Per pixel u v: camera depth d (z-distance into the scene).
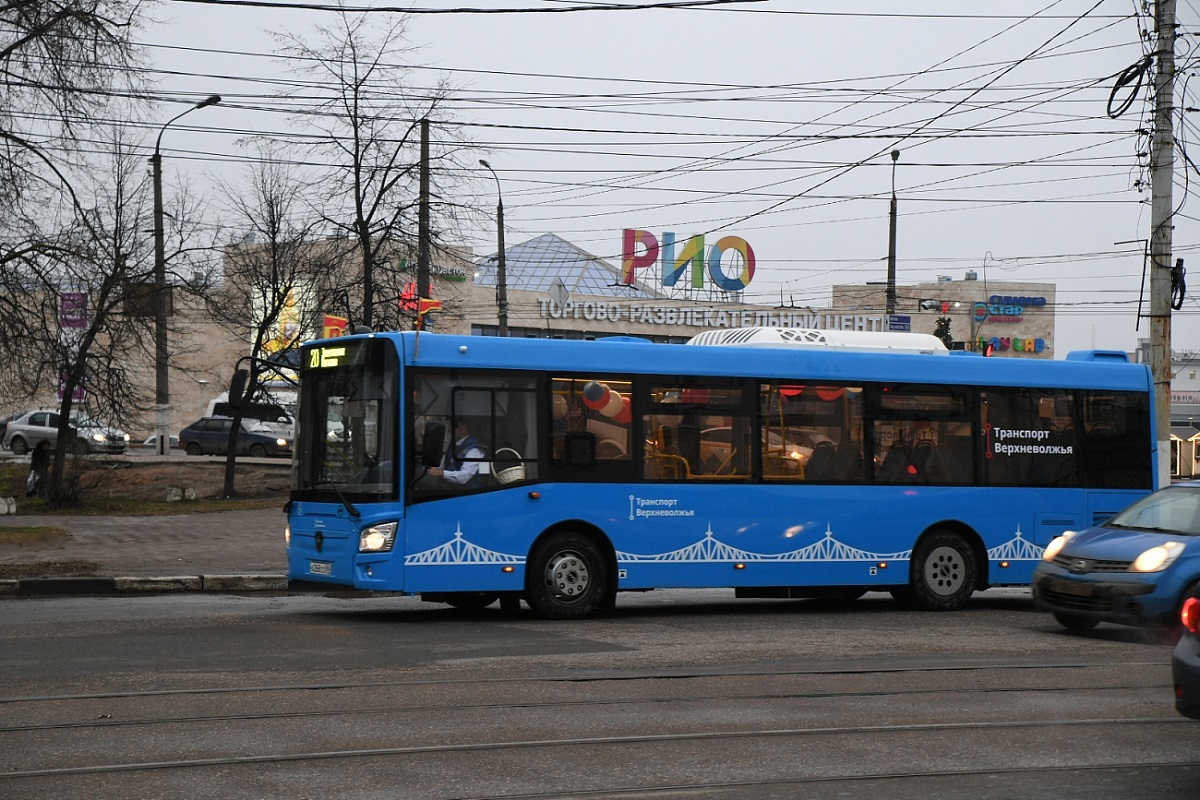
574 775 7.09
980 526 16.94
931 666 11.25
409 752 7.58
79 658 10.80
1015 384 17.36
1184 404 93.38
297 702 9.00
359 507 14.03
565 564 14.64
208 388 69.19
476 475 14.28
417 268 30.44
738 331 17.06
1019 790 6.97
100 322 30.70
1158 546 13.29
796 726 8.52
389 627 13.59
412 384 14.10
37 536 23.16
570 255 74.31
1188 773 7.41
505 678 10.13
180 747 7.62
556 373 14.77
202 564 19.52
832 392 16.25
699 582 15.25
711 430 15.49
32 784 6.77
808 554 15.86
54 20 22.12
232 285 39.03
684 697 9.48
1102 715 9.13
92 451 35.00
